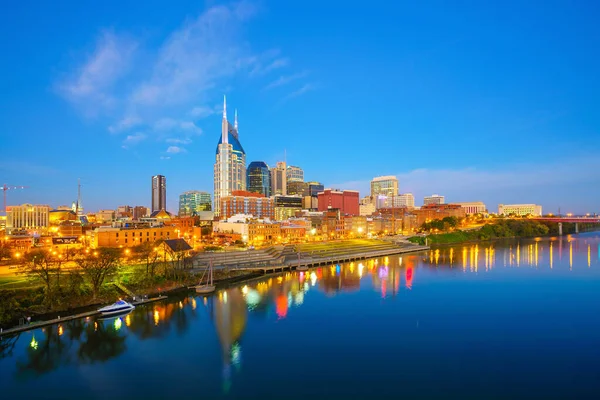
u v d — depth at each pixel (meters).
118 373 66.62
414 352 74.81
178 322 92.88
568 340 80.88
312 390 60.62
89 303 103.12
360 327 89.06
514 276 151.25
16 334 84.31
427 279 146.38
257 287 132.12
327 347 77.38
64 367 69.00
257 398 58.44
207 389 61.22
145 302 108.94
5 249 139.62
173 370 67.88
